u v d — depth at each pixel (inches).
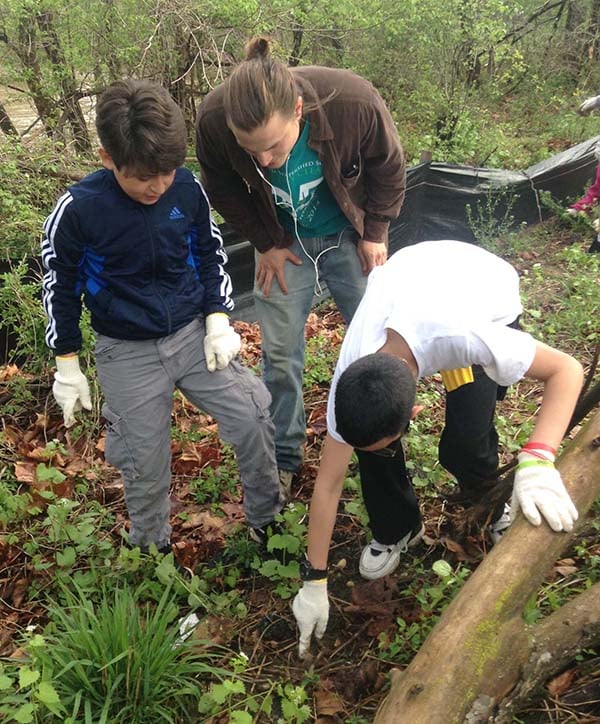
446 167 248.4
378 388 69.3
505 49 370.0
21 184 193.2
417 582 106.0
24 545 114.2
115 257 90.2
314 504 85.5
